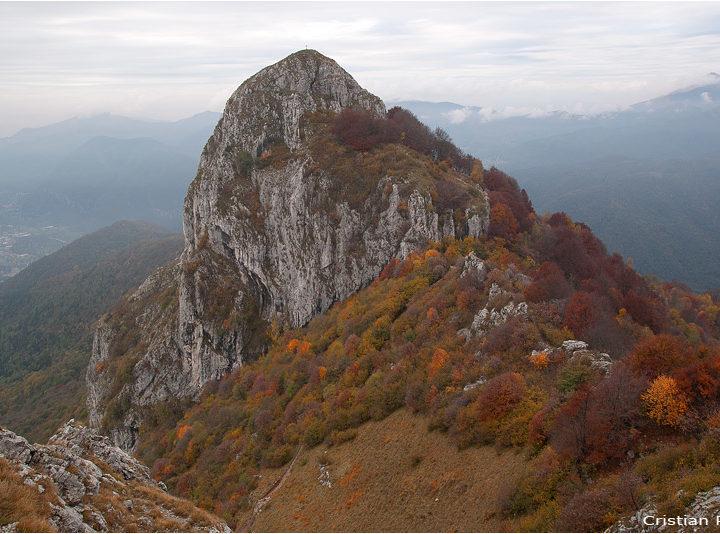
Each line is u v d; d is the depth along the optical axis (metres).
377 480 48.53
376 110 149.00
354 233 113.88
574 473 32.84
